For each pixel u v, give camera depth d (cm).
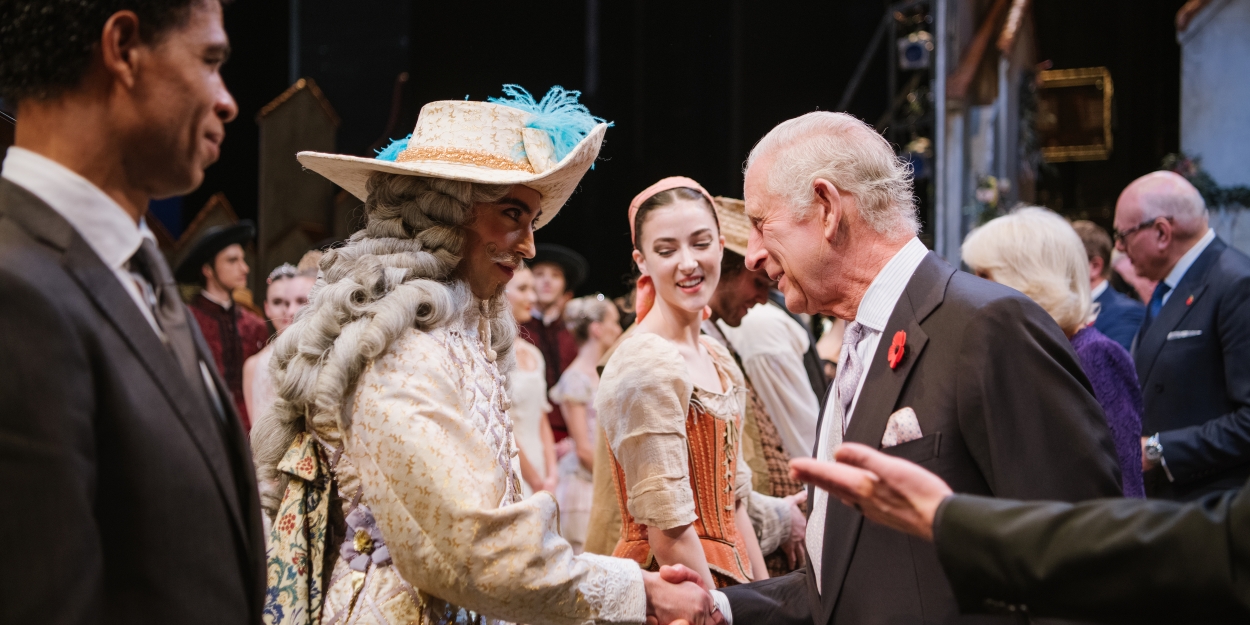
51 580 94
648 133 1091
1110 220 1219
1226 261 345
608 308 586
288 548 153
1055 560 106
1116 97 1227
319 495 156
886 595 153
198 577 108
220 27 116
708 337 247
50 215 105
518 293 619
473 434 150
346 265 163
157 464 105
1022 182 909
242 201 1040
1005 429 149
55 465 95
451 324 161
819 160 169
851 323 175
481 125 172
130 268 115
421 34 978
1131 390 240
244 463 121
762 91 1077
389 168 164
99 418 102
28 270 99
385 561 152
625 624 158
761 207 175
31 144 109
